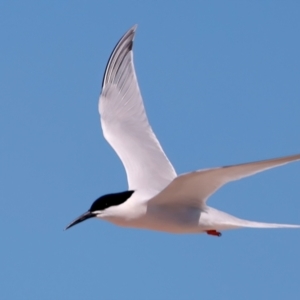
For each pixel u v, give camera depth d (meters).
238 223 12.87
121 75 16.25
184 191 12.86
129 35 16.53
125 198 13.74
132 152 15.07
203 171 11.84
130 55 16.31
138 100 15.88
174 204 13.23
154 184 14.39
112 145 15.27
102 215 13.72
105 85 16.30
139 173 14.65
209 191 12.80
